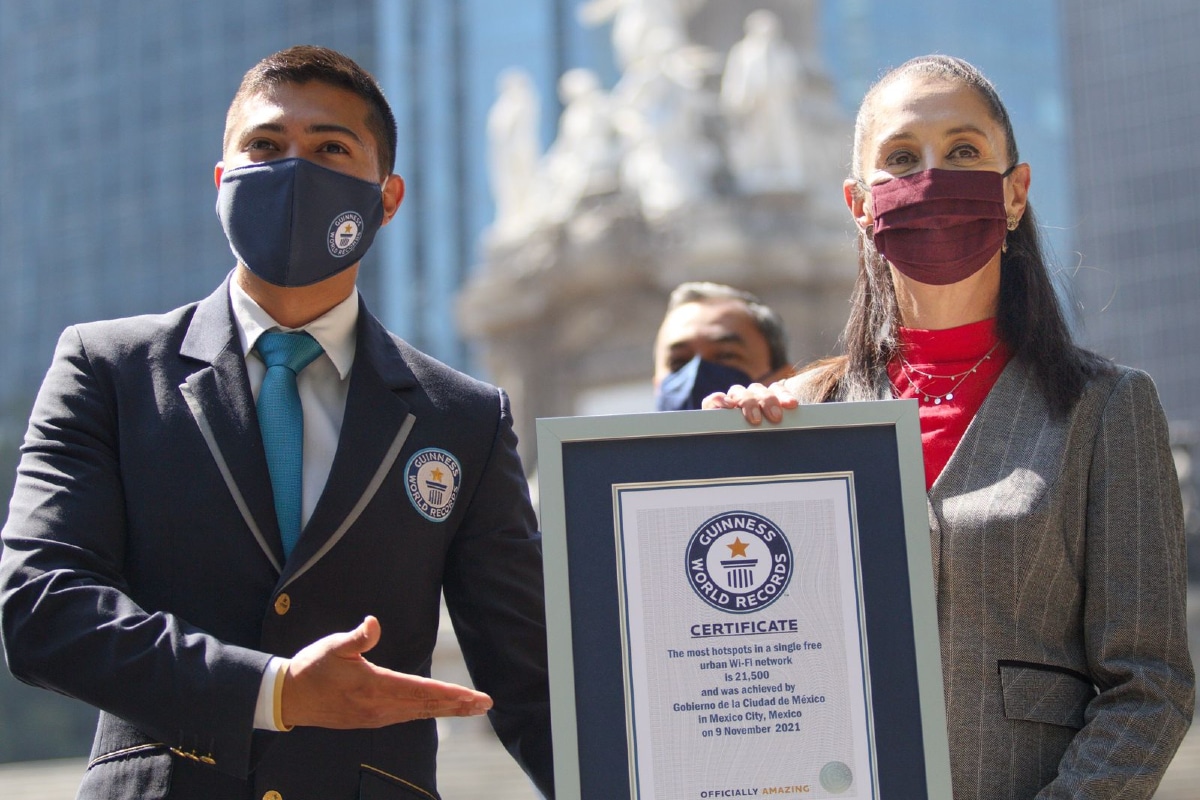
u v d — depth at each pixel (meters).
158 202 54.66
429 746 3.17
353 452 3.11
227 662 2.71
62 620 2.78
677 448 2.87
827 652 2.80
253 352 3.22
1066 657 3.02
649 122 17.31
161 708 2.71
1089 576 3.00
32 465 3.00
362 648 2.61
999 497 3.02
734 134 16.98
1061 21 57.88
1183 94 56.44
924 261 3.17
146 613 2.82
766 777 2.76
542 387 17.47
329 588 3.03
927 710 2.77
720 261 16.08
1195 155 55.78
